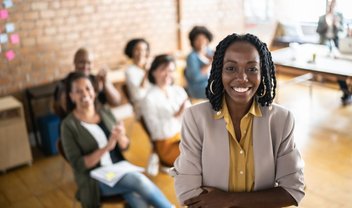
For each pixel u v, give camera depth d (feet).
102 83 11.48
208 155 3.82
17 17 11.93
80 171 6.87
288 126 3.76
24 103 12.60
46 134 11.68
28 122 12.73
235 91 3.59
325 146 10.93
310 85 15.61
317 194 8.53
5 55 11.94
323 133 11.76
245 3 18.01
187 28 16.74
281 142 3.78
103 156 7.22
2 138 10.47
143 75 11.48
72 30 13.24
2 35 11.76
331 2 12.97
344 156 10.30
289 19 15.20
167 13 15.89
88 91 7.20
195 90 12.58
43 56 12.73
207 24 17.57
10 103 10.94
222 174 3.82
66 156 7.04
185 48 16.90
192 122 3.85
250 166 3.79
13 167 11.03
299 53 13.16
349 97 14.05
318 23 13.56
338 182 9.01
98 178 6.73
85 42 13.70
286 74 17.65
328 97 14.92
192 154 3.90
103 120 7.53
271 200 3.71
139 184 6.69
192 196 3.88
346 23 12.93
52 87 12.53
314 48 13.58
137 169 7.13
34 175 10.55
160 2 15.51
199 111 3.84
